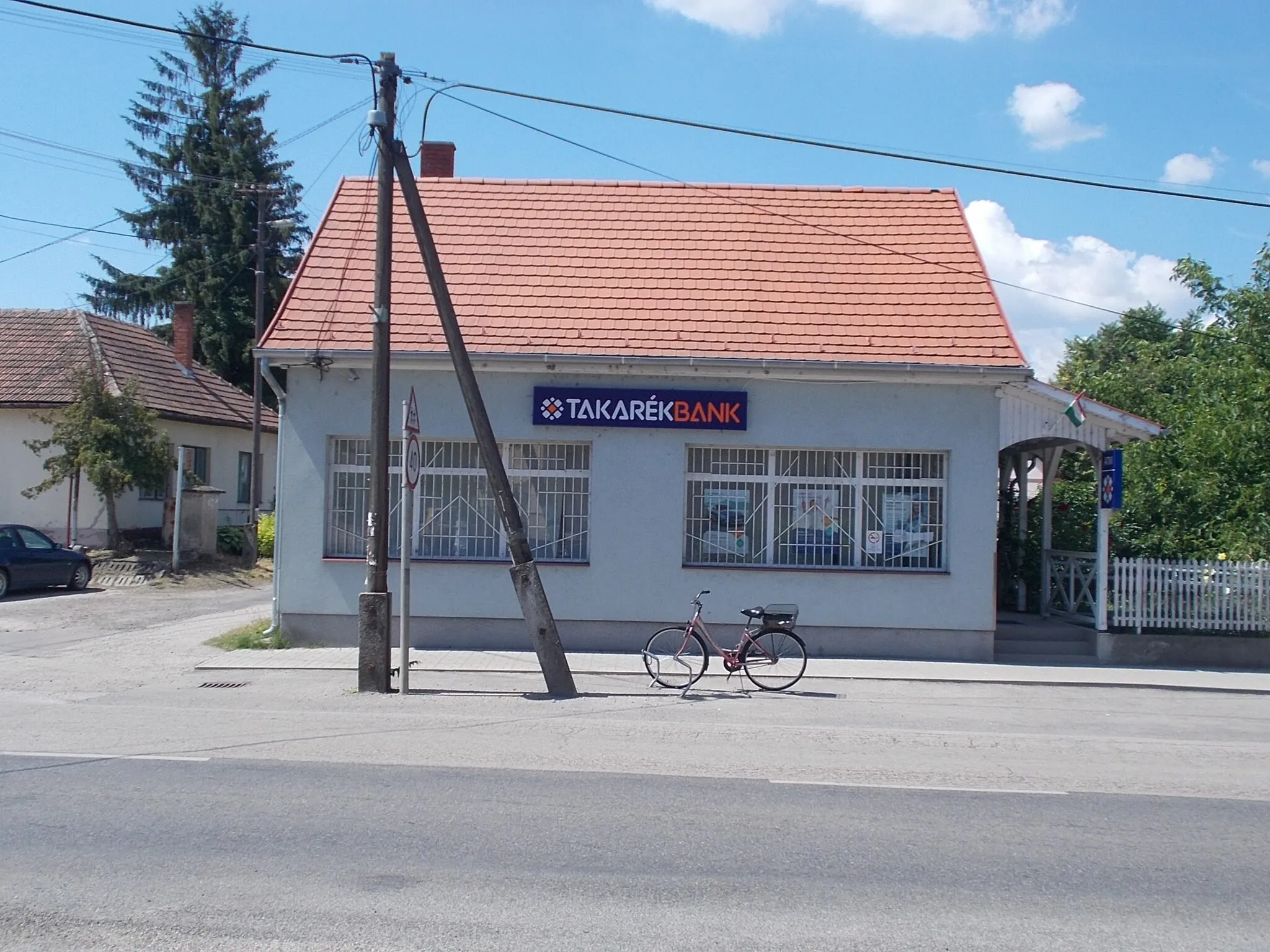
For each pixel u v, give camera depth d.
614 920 5.37
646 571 15.56
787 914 5.50
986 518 15.48
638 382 15.58
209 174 49.12
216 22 50.84
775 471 15.80
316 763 8.56
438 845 6.48
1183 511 18.66
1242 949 5.21
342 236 17.34
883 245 17.61
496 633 15.64
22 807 7.20
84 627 18.47
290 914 5.36
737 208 18.44
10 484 28.33
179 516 25.73
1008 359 15.49
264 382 48.06
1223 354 22.25
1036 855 6.59
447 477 15.90
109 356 30.73
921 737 10.17
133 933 5.09
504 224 17.89
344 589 15.70
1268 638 15.54
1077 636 15.98
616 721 10.68
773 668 13.20
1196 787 8.41
